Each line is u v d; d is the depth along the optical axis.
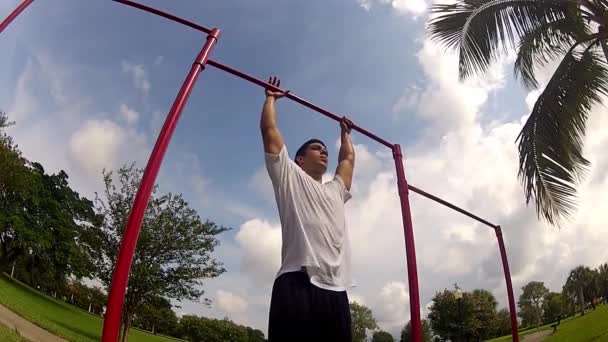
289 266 2.23
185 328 44.97
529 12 8.11
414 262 3.27
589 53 8.07
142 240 15.73
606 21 7.68
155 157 2.47
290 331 2.09
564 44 8.21
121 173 16.89
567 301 50.12
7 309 14.93
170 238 15.98
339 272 2.31
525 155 8.05
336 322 2.18
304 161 2.62
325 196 2.43
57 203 33.25
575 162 7.86
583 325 27.23
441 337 43.72
